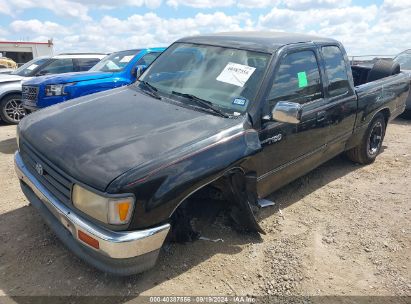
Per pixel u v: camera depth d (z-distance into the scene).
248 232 3.68
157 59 4.47
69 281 2.96
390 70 5.89
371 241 3.72
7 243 3.42
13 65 21.66
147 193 2.56
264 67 3.59
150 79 4.15
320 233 3.83
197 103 3.51
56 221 2.97
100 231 2.53
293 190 4.80
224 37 4.18
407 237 3.82
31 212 3.98
